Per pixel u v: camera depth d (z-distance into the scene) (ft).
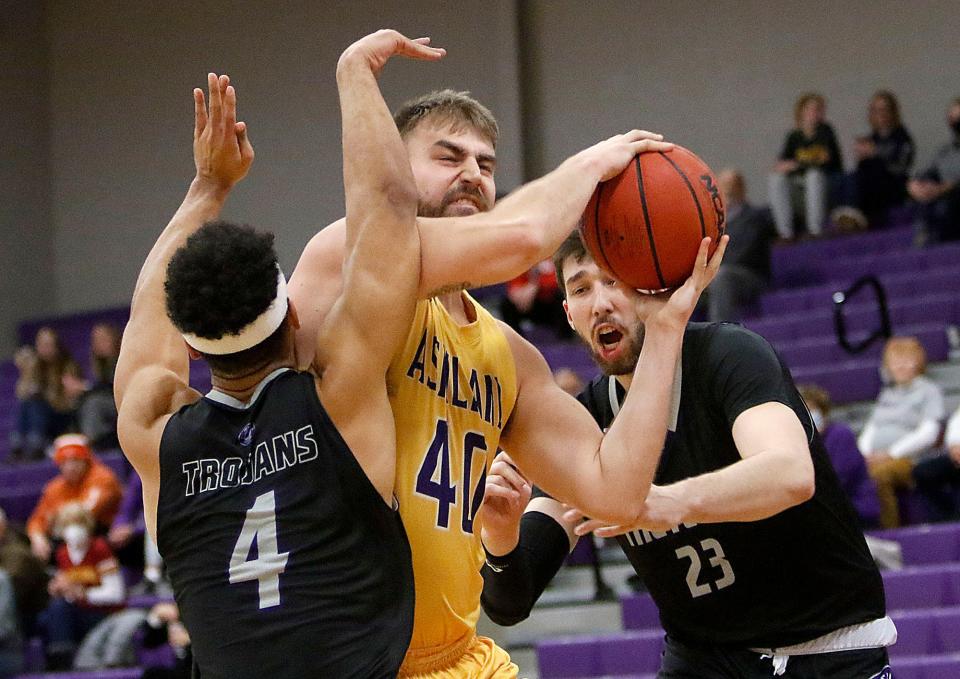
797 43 63.72
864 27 62.59
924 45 61.41
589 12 67.10
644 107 66.13
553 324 52.19
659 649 30.04
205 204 13.12
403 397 11.82
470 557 12.33
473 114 12.86
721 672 14.85
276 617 10.40
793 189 57.16
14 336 73.46
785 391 13.99
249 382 11.02
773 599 14.39
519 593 15.14
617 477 11.98
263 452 10.69
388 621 10.66
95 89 75.56
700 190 12.10
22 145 75.15
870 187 56.75
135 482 43.11
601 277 14.66
